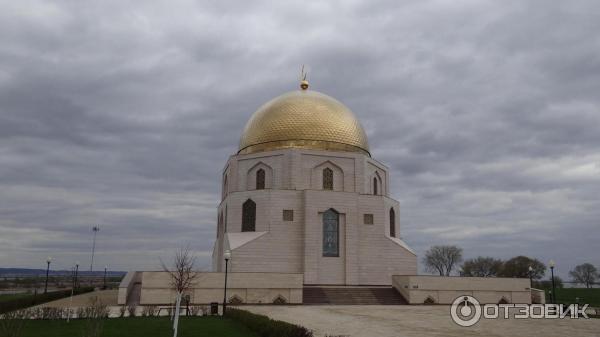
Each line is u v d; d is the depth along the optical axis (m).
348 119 52.88
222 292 39.00
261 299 39.56
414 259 48.66
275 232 46.03
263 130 51.66
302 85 56.94
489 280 44.47
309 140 50.38
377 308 36.44
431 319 28.22
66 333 20.78
